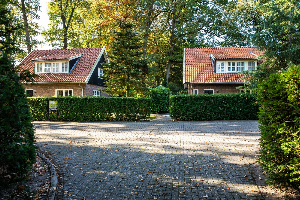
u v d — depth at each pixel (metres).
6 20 6.43
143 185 4.95
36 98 17.47
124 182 5.13
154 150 8.02
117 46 20.06
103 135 11.10
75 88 25.23
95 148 8.37
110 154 7.52
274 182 4.54
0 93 3.72
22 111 4.18
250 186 4.82
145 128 13.34
